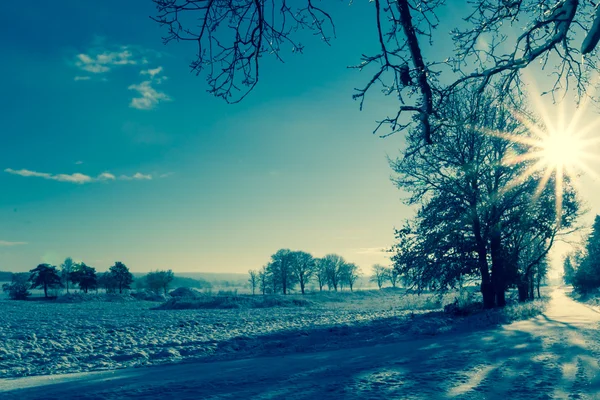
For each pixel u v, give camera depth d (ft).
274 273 427.33
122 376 35.81
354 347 52.90
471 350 36.91
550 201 98.07
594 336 41.42
